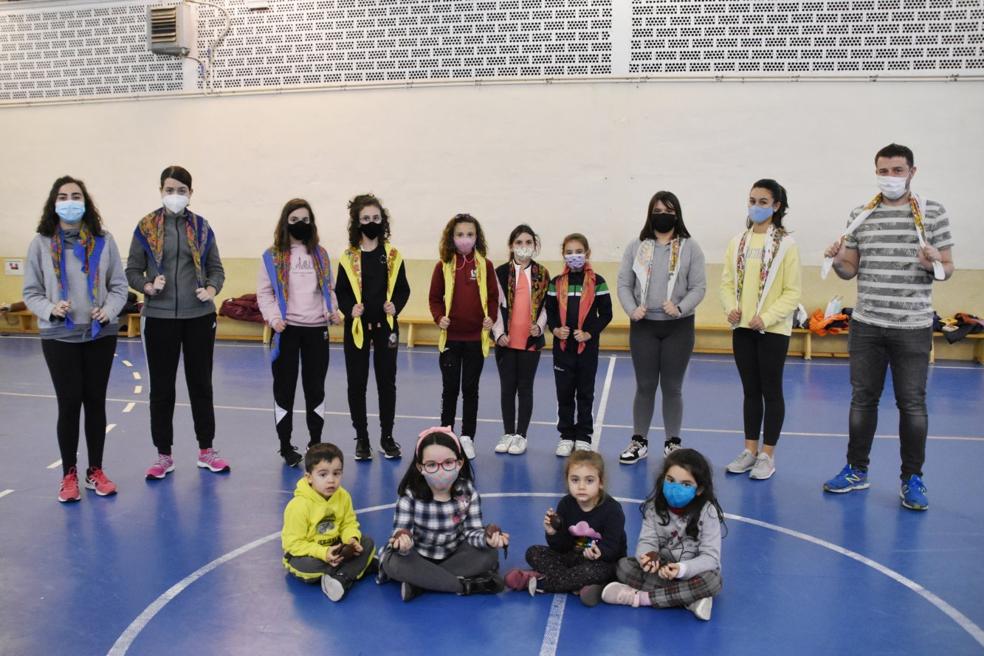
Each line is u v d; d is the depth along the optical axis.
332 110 11.22
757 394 5.42
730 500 4.94
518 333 5.93
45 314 4.66
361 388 5.69
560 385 5.90
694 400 7.66
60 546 4.24
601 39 10.49
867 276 4.84
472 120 10.88
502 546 3.59
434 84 10.91
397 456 5.78
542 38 10.62
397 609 3.57
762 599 3.67
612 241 10.74
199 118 11.60
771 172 10.30
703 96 10.34
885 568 3.98
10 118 12.18
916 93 9.93
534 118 10.73
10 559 4.08
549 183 10.79
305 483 3.87
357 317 5.55
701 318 10.63
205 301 5.31
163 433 5.35
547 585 3.70
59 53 11.95
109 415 6.98
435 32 10.88
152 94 11.71
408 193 11.14
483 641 3.29
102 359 4.97
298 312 5.47
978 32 9.77
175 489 5.13
